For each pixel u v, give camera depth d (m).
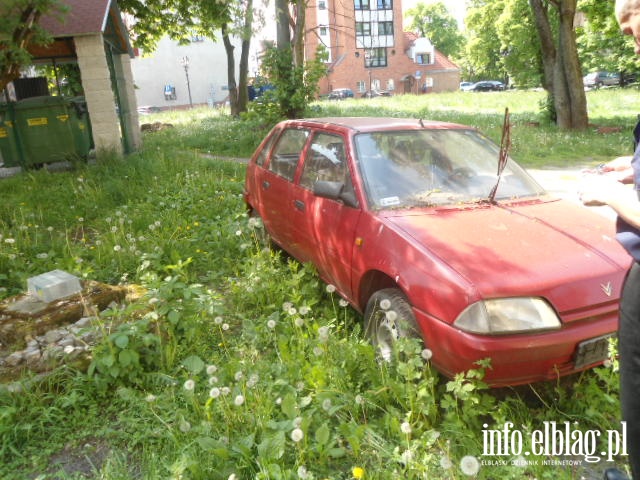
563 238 3.35
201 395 3.39
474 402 2.82
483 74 81.50
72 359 3.65
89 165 11.77
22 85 16.70
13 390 3.33
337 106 33.09
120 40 15.62
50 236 6.89
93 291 4.60
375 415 3.18
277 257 5.38
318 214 4.40
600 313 2.94
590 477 2.71
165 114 40.75
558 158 13.31
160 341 3.71
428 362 3.18
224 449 2.67
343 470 2.77
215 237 6.42
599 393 2.98
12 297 4.62
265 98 17.31
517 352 2.79
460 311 2.88
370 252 3.62
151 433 3.04
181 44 22.91
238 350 3.80
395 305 3.35
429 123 4.73
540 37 20.25
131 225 7.09
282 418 3.10
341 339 3.84
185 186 9.10
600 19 23.06
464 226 3.50
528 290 2.90
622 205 1.75
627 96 33.84
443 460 2.31
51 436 3.10
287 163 5.37
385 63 72.75
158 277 5.18
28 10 8.70
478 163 4.33
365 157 4.20
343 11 68.06
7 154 11.95
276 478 2.55
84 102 14.01
